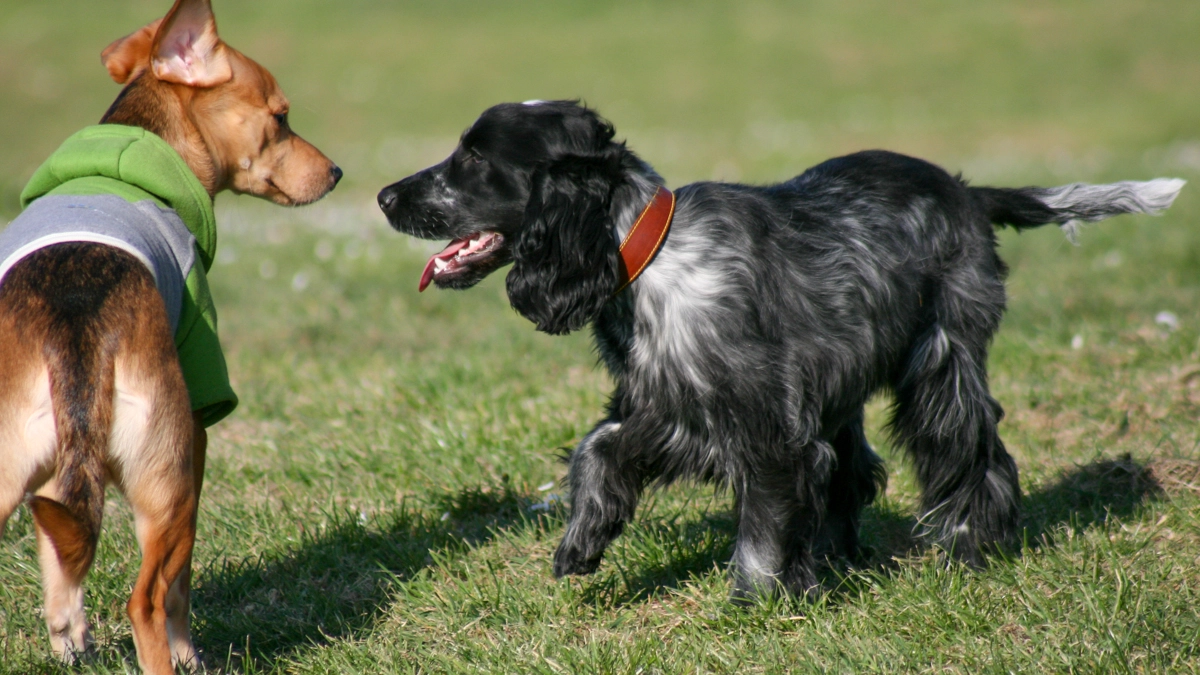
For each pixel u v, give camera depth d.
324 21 55.03
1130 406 9.20
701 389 5.87
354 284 15.45
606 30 52.72
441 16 55.69
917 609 6.04
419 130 37.19
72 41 48.25
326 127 38.12
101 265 5.30
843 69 45.56
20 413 5.01
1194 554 6.56
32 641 6.15
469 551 7.29
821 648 5.78
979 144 32.50
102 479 4.95
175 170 6.19
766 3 57.03
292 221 21.56
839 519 7.23
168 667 5.12
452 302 14.55
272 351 12.41
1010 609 6.10
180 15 6.68
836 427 6.59
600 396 10.11
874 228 6.59
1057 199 7.50
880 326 6.50
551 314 6.02
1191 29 47.25
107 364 5.04
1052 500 7.69
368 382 10.96
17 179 25.70
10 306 5.15
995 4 54.09
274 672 5.90
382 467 8.81
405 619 6.49
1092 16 50.59
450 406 10.05
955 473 6.84
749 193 6.35
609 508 6.25
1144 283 13.51
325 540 7.44
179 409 5.25
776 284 6.06
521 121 6.20
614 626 6.28
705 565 6.91
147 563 5.13
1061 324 11.67
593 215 5.91
